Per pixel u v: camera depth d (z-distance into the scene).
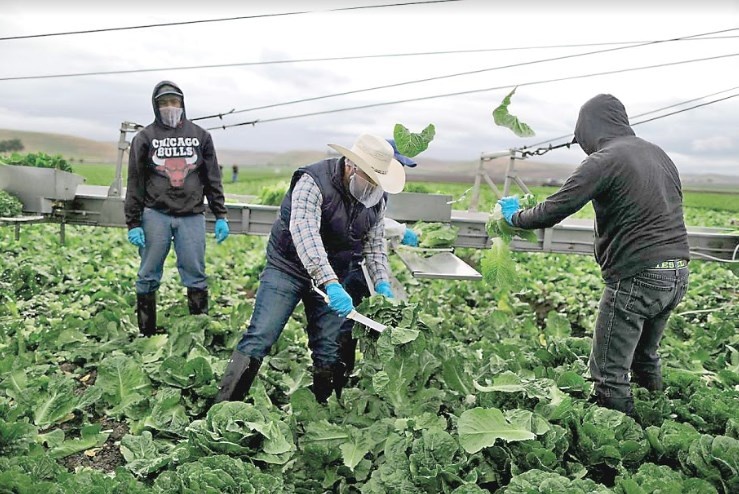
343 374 4.86
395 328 3.94
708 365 5.75
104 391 4.64
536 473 3.26
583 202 3.89
